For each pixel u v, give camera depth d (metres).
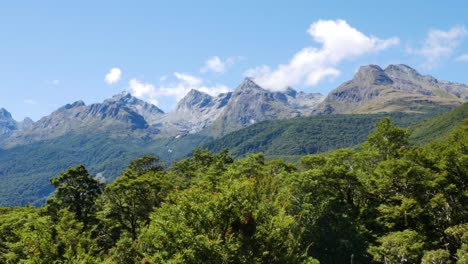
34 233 34.16
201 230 28.33
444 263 42.84
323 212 52.72
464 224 47.19
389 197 57.69
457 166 54.88
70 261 29.67
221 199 28.78
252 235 28.97
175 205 30.91
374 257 47.38
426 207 53.38
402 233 47.44
